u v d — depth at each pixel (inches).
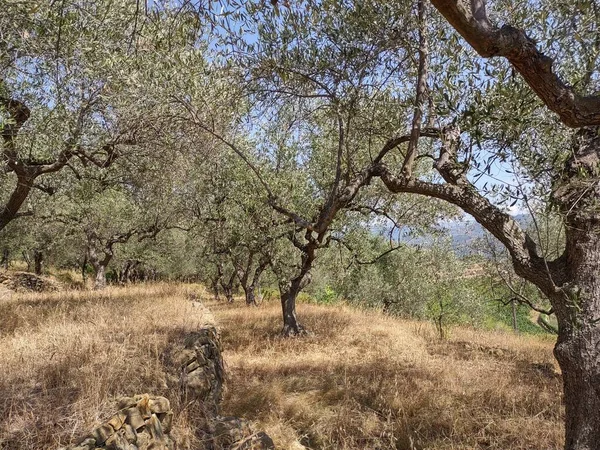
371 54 159.8
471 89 132.7
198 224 445.7
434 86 130.6
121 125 242.1
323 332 371.9
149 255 793.6
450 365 275.1
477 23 75.7
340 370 259.9
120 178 308.3
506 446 169.2
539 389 234.4
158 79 188.9
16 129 211.2
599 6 107.7
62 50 180.9
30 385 133.8
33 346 167.9
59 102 204.7
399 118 184.4
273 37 157.8
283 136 325.1
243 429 151.3
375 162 183.9
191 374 169.2
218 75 177.8
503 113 123.0
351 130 203.9
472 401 208.1
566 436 122.5
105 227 634.2
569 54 127.8
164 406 120.0
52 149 236.5
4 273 550.9
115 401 123.2
